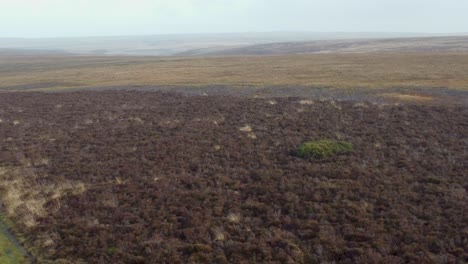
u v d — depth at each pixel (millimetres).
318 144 23656
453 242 13539
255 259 13266
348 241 14055
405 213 15742
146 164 23234
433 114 31859
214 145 26141
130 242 14766
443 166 20500
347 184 18719
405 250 13234
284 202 17250
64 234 15695
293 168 21188
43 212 17594
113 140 28688
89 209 17641
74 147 27719
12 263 14023
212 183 19812
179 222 16188
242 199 18016
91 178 21500
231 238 14688
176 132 29797
